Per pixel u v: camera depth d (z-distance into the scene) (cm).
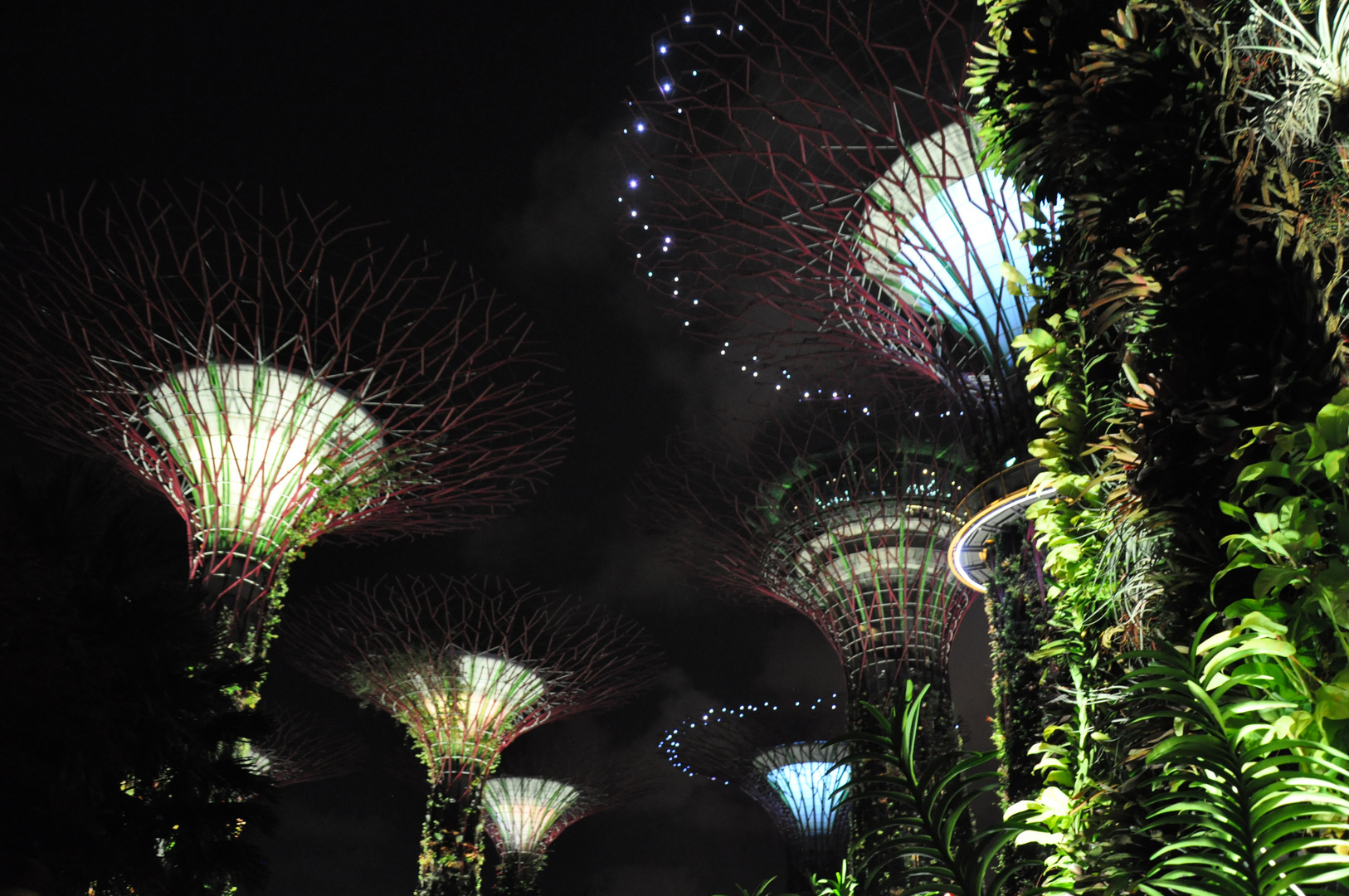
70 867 414
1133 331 298
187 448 1756
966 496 1415
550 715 3133
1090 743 338
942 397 2197
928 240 1531
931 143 1423
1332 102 256
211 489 1744
